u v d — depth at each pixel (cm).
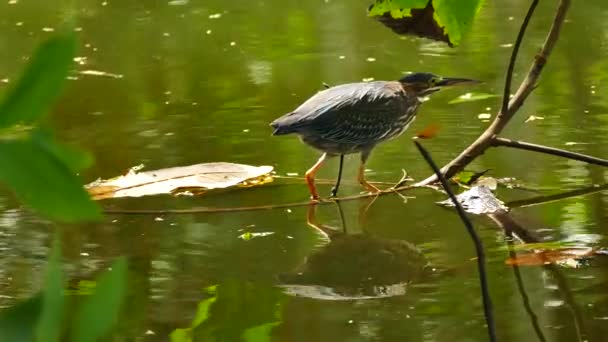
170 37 1873
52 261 161
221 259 901
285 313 770
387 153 1264
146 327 732
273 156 1238
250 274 864
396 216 1033
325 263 891
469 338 710
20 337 155
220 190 1123
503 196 1081
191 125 1349
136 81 1596
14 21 1964
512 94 1454
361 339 709
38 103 152
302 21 1956
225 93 1516
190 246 941
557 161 1191
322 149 1181
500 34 1809
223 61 1706
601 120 1309
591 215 1005
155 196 1095
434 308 779
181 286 832
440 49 1741
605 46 1686
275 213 1052
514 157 1210
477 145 1099
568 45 1709
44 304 158
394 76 1586
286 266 887
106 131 1327
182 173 1120
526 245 916
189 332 724
